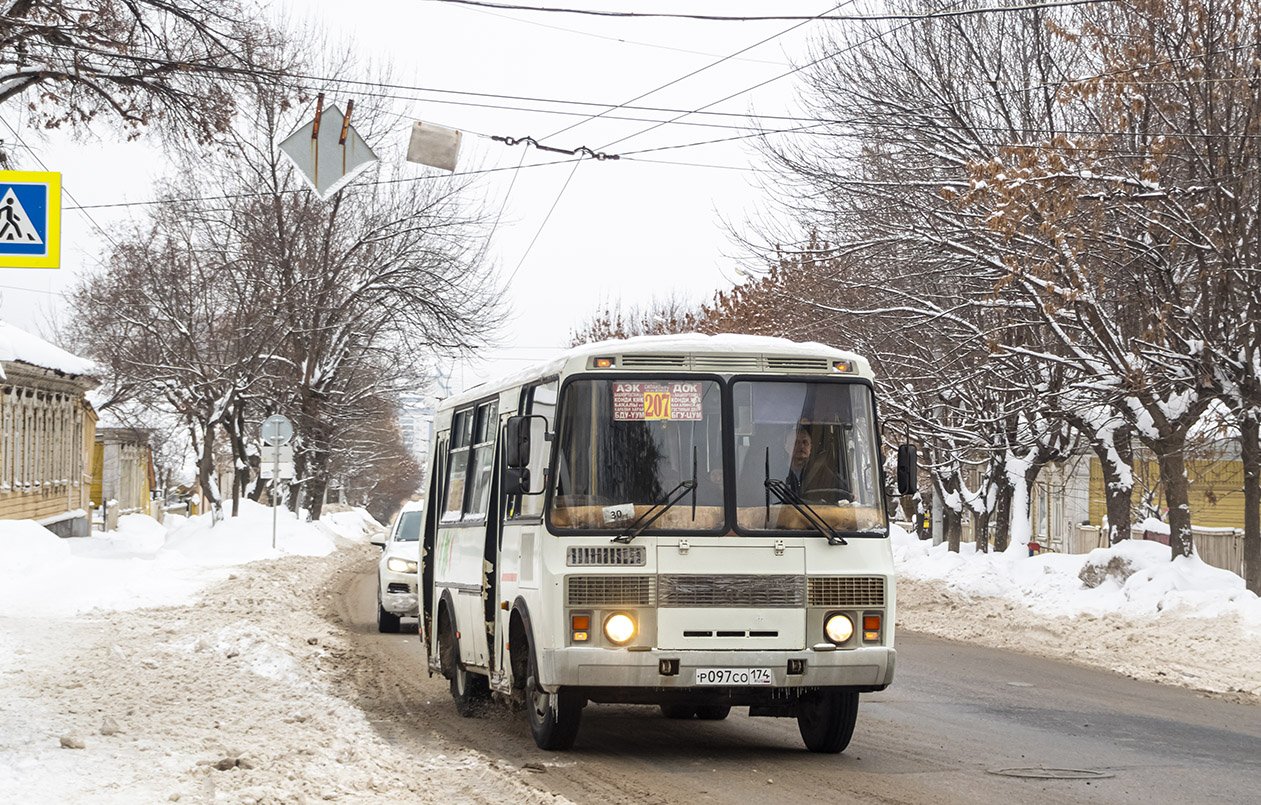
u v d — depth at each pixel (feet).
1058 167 64.44
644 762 33.09
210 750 31.73
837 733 34.19
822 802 27.91
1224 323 67.36
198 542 124.88
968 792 29.09
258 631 58.90
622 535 32.30
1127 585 73.10
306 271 154.20
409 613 68.54
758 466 33.19
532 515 34.17
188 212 146.72
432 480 50.37
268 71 57.82
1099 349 71.10
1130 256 70.79
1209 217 66.54
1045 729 39.58
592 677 31.91
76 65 52.65
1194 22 65.36
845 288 92.07
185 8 54.90
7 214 34.04
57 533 139.95
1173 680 53.16
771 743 36.86
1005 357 76.74
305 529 152.66
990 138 85.97
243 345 138.62
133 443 208.95
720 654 32.09
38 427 131.64
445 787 29.14
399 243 162.91
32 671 46.14
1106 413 84.28
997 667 57.62
